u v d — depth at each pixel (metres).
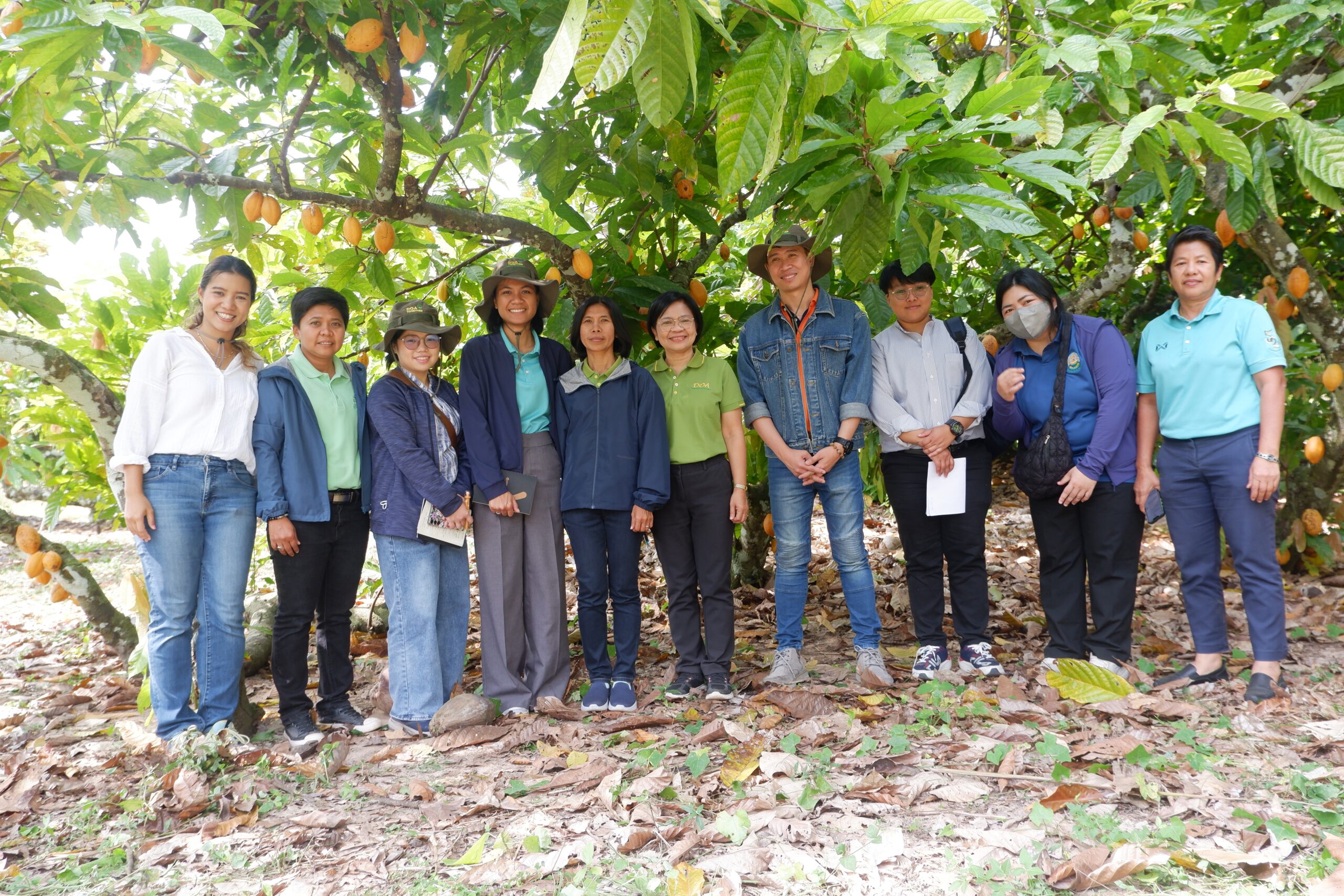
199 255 4.55
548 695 3.61
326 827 2.51
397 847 2.35
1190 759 2.57
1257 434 3.23
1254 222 3.32
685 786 2.61
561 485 3.70
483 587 3.61
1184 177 3.47
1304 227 5.45
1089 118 3.24
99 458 4.83
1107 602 3.57
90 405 3.65
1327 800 2.28
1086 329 3.55
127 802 2.74
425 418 3.53
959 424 3.61
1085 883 1.91
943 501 3.63
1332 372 4.33
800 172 2.39
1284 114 2.13
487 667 3.60
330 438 3.43
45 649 5.53
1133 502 3.53
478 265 5.07
